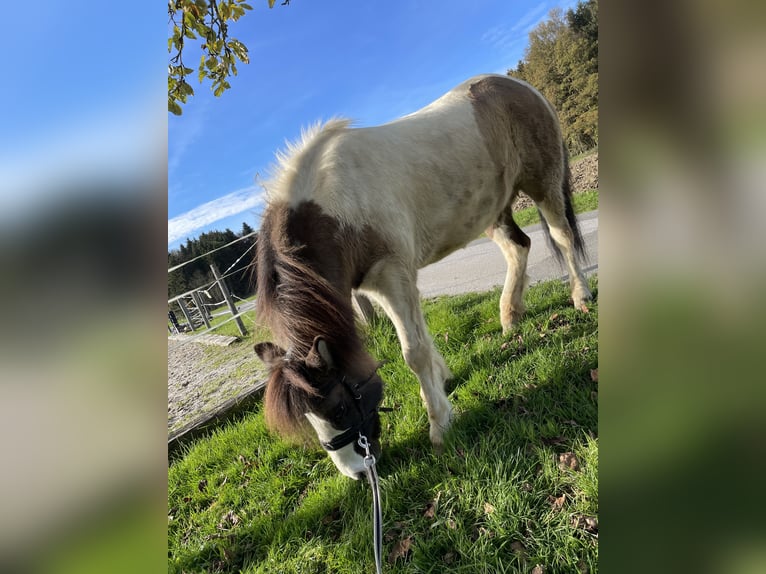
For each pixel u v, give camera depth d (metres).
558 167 3.40
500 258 6.78
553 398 2.46
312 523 2.32
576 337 2.98
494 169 2.95
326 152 2.33
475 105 2.96
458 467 2.22
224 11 2.54
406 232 2.50
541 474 2.02
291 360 1.86
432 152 2.68
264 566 2.16
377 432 2.17
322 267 2.12
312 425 1.92
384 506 2.20
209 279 7.47
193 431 3.82
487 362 3.04
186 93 2.62
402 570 1.88
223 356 6.15
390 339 3.86
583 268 4.59
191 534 2.61
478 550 1.81
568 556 1.64
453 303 4.74
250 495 2.72
